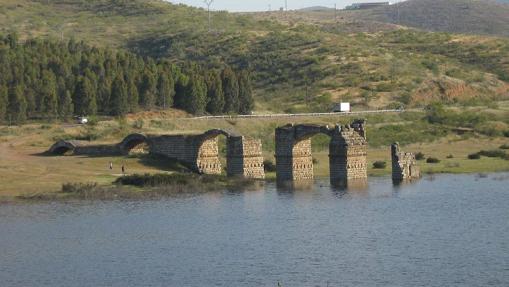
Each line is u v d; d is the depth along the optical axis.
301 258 134.25
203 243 145.50
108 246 144.88
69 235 153.12
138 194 193.25
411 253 136.00
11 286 123.06
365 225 157.62
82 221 164.62
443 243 142.00
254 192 198.50
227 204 182.12
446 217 162.88
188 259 135.25
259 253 138.12
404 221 160.38
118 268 131.00
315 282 121.25
